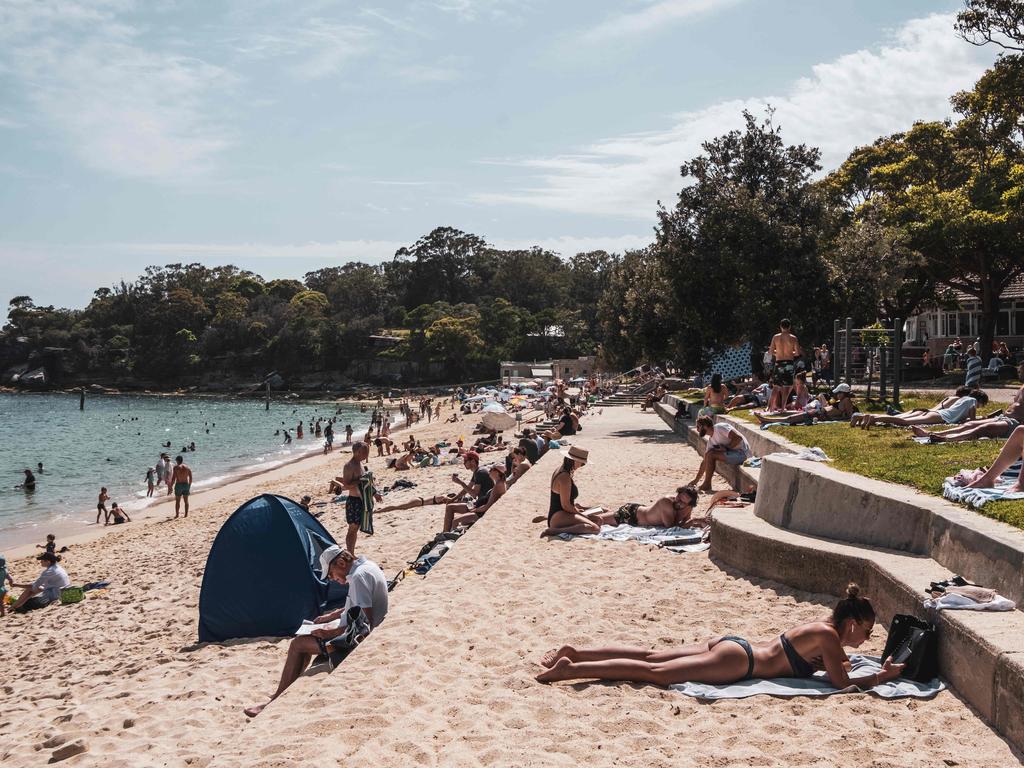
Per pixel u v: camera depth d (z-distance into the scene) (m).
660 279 31.23
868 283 28.05
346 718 5.70
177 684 9.24
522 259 160.75
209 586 11.52
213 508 31.91
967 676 5.44
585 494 15.20
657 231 29.64
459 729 5.54
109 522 31.55
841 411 16.66
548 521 11.77
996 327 44.72
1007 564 6.13
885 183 44.09
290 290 182.38
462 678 6.51
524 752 5.05
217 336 160.00
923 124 43.22
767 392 23.14
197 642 11.52
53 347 164.88
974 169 39.81
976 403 13.34
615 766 4.82
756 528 9.40
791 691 5.78
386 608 8.45
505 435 45.00
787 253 27.61
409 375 137.62
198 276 187.62
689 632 7.42
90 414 107.06
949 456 9.89
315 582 11.59
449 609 8.31
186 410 113.75
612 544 10.92
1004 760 4.65
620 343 65.00
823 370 27.16
